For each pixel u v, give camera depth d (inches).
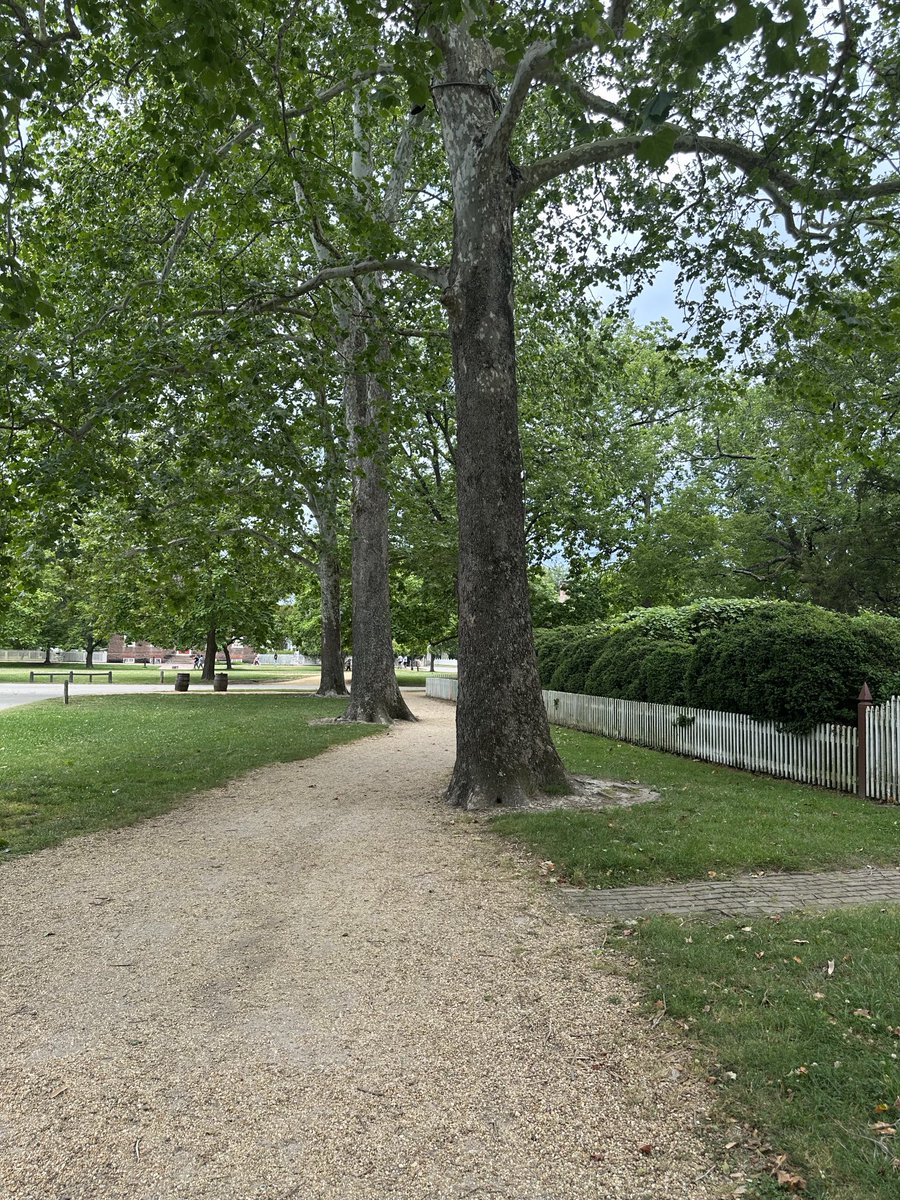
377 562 799.7
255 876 255.9
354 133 676.7
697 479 1264.8
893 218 406.3
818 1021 145.9
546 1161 112.5
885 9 303.3
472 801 357.4
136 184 483.2
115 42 398.9
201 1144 117.2
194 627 1534.2
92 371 419.2
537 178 377.4
